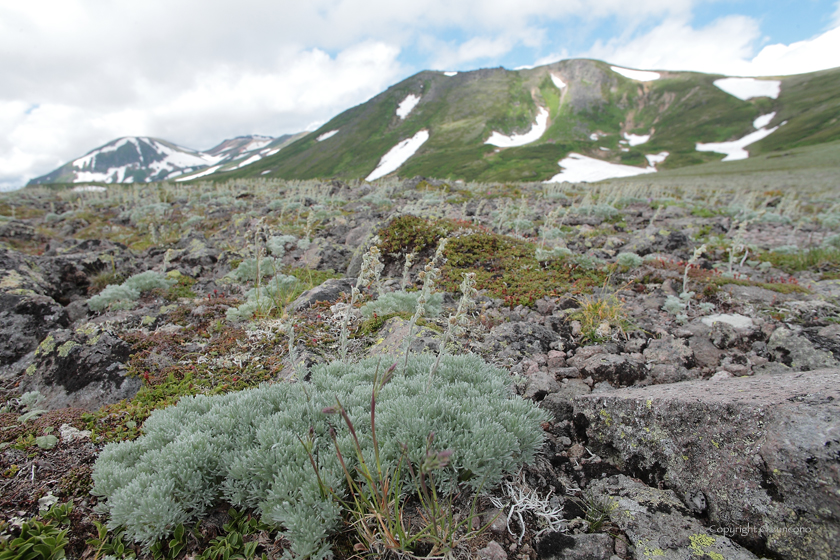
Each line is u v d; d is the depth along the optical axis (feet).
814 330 19.06
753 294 25.27
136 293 28.63
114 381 18.35
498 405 13.92
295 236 43.65
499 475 11.44
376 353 20.30
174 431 13.42
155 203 71.51
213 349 21.81
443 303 26.17
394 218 39.09
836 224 54.34
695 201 80.23
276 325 23.85
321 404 13.97
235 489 11.31
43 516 11.08
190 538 10.89
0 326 21.86
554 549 10.09
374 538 9.98
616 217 55.57
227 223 54.70
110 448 13.07
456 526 9.70
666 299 25.46
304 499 10.63
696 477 10.87
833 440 8.53
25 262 30.27
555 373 18.08
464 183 92.53
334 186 88.63
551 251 33.27
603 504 11.37
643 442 12.34
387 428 12.75
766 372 17.84
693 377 17.53
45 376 18.69
